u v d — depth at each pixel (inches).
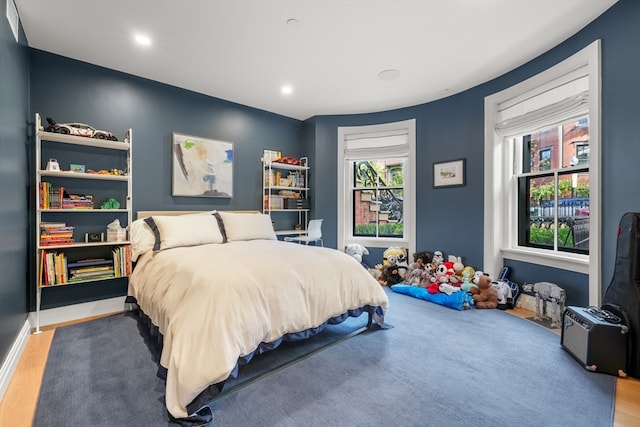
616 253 78.8
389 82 132.8
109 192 118.6
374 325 102.6
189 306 64.1
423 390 65.4
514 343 88.9
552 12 86.8
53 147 107.2
